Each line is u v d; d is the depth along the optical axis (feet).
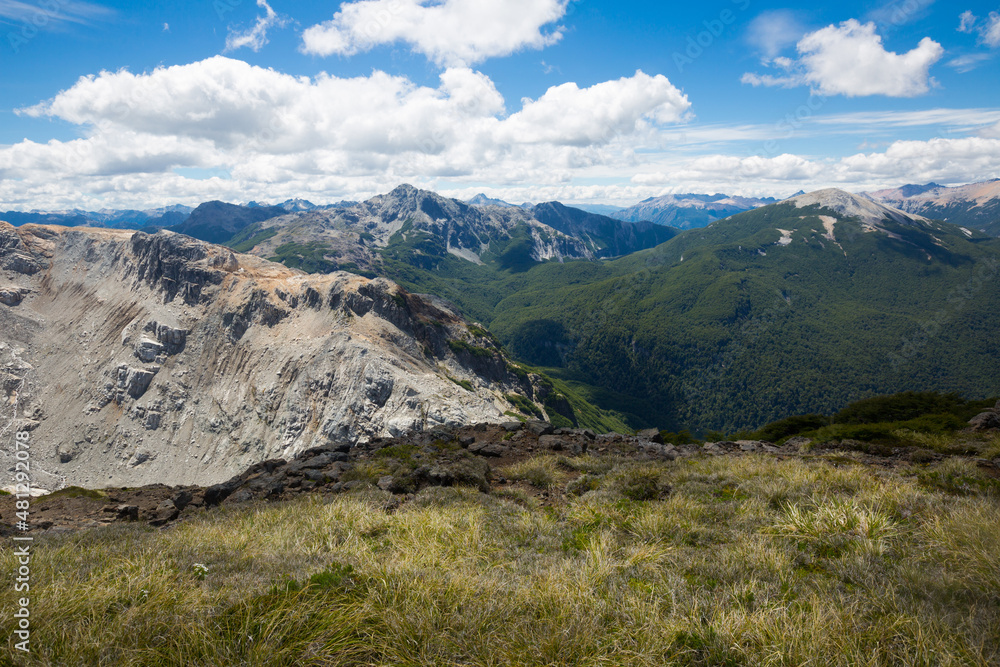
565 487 38.58
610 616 16.79
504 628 15.93
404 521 28.37
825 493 30.07
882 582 18.24
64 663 14.25
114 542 28.12
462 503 32.45
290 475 46.26
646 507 30.40
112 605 17.63
